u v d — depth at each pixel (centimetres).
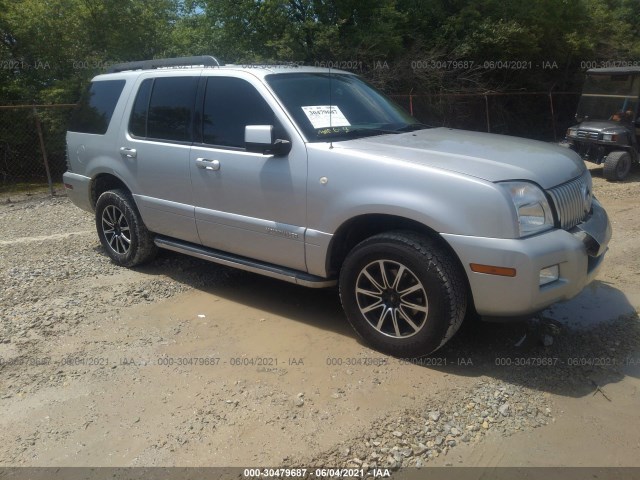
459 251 333
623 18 2419
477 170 339
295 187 394
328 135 404
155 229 517
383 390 337
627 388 341
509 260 321
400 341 365
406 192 347
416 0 1698
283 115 408
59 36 1347
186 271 552
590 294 480
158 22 1480
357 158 367
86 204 597
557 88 2105
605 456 284
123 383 354
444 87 1667
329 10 1537
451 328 346
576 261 342
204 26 1587
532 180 342
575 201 371
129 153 516
